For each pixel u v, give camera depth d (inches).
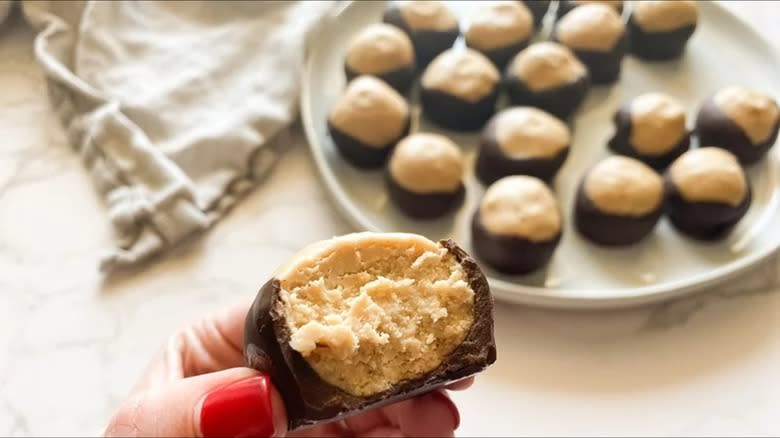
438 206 12.2
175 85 13.4
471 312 7.7
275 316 7.1
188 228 12.0
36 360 11.0
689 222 12.1
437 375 7.5
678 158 12.9
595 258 12.1
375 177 13.1
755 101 12.8
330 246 7.5
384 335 7.4
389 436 10.3
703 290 11.3
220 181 12.6
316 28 14.2
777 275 11.8
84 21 13.7
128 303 11.6
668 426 10.3
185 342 9.6
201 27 14.4
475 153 13.5
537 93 13.4
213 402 7.2
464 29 15.1
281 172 13.2
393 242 7.6
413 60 13.9
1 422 10.5
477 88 13.3
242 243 12.3
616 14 14.5
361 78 13.3
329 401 7.2
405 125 13.0
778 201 12.6
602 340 11.2
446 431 9.6
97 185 12.6
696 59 14.7
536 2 14.9
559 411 10.5
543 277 11.8
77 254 12.0
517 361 10.9
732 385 10.7
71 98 13.2
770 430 10.3
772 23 15.5
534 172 12.5
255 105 13.3
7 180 12.7
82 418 10.6
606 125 13.8
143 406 7.6
